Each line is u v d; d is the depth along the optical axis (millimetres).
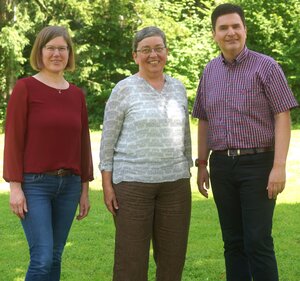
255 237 3461
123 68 18406
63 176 3340
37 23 16641
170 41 17500
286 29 17828
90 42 18078
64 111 3352
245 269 3701
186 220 3496
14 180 3244
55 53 3346
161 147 3340
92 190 7902
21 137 3275
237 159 3475
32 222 3254
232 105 3463
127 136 3369
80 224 6027
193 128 13961
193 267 4602
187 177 3479
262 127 3449
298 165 9773
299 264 4648
